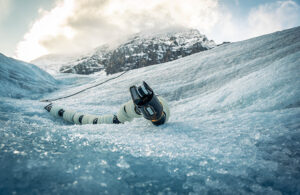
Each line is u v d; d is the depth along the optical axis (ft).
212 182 2.72
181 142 5.14
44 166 2.36
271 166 3.41
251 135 5.75
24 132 3.94
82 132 6.13
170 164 3.21
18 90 41.34
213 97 19.44
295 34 38.24
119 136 5.77
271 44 36.70
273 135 5.60
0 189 1.76
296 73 15.62
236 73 28.58
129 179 2.53
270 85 15.72
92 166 2.61
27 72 53.78
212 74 31.53
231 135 5.98
